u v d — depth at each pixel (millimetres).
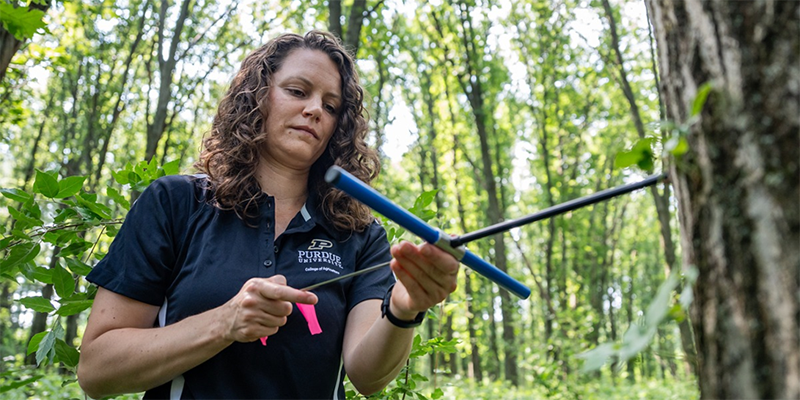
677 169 926
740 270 788
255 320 1317
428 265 1278
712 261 832
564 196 16750
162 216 1576
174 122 13984
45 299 1999
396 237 2455
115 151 15336
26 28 1862
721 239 814
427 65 15789
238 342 1484
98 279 1521
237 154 1642
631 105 11758
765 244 762
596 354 780
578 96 15531
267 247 1589
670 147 786
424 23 14555
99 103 14266
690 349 7230
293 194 1743
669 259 10875
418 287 1338
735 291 794
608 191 1060
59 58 6184
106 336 1457
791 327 732
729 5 834
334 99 1764
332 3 6812
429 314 2613
